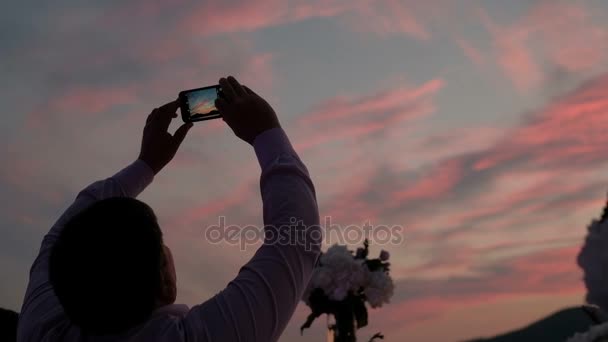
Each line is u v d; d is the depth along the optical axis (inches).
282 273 27.6
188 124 39.3
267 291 27.2
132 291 26.3
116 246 26.1
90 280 26.0
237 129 31.6
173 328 26.7
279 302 27.4
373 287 94.0
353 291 94.5
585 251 26.0
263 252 28.7
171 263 29.1
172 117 39.4
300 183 30.0
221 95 32.5
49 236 35.2
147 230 27.0
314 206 29.8
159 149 38.7
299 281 28.1
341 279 93.1
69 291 26.5
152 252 26.8
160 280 27.2
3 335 49.3
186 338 26.3
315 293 95.0
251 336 26.7
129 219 26.8
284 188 29.5
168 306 28.1
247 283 27.6
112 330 26.8
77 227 26.8
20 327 31.1
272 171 30.1
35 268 33.8
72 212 35.8
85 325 27.0
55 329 29.3
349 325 93.9
